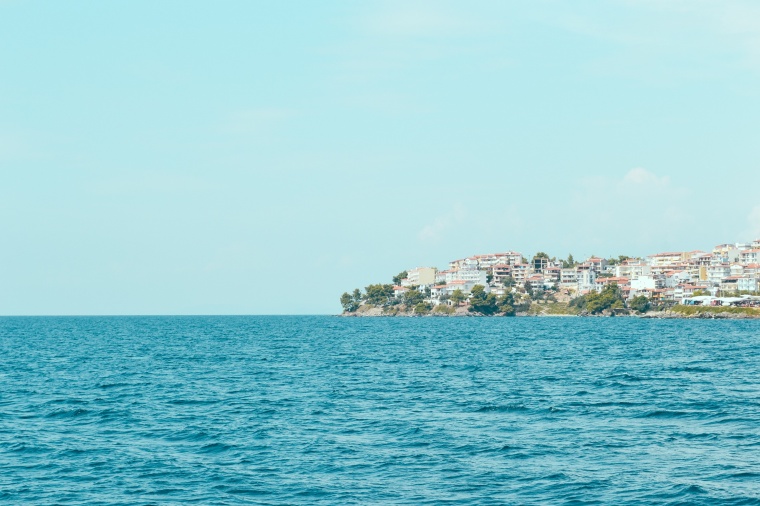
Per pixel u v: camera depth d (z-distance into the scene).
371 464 44.56
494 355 133.25
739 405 64.12
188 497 38.72
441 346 165.00
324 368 107.88
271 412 64.00
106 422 60.09
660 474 41.38
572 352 139.12
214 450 49.09
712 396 70.31
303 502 37.56
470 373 97.81
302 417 61.12
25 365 117.69
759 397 69.25
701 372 95.12
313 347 165.12
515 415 60.94
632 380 85.62
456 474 42.06
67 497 38.91
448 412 62.84
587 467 43.12
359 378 92.00
